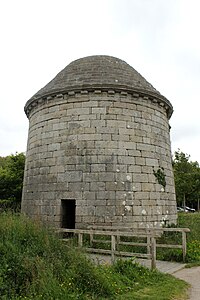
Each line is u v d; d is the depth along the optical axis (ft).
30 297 17.57
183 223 49.08
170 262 31.60
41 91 48.44
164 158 46.52
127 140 42.42
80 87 43.45
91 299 18.42
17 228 25.40
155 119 46.34
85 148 41.81
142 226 40.01
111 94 43.52
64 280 19.72
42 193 43.34
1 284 18.75
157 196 42.98
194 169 132.36
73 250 23.48
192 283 23.93
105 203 39.70
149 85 49.34
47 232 25.85
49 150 44.16
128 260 26.27
